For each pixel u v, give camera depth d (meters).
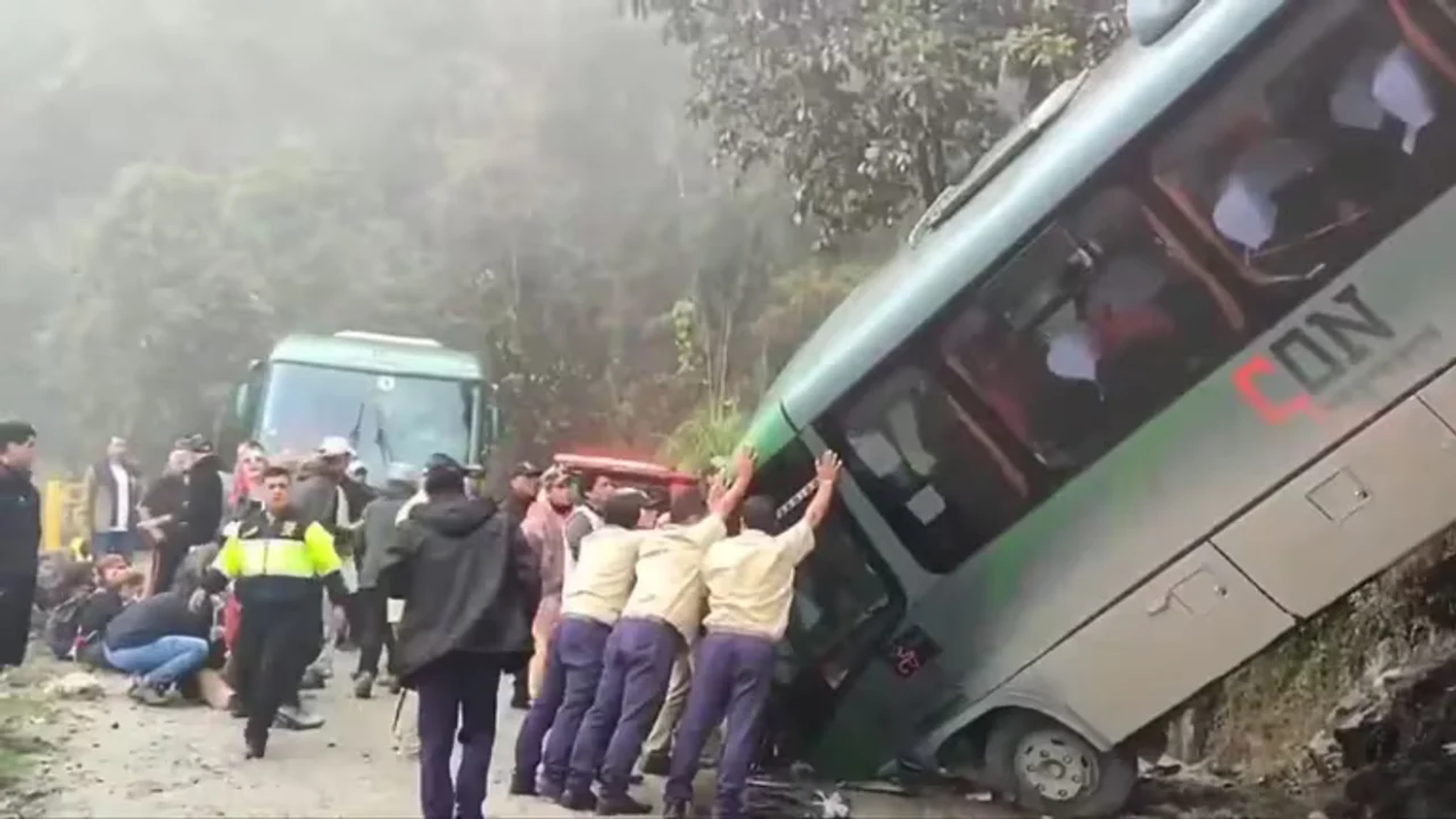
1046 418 8.52
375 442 14.90
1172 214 8.30
